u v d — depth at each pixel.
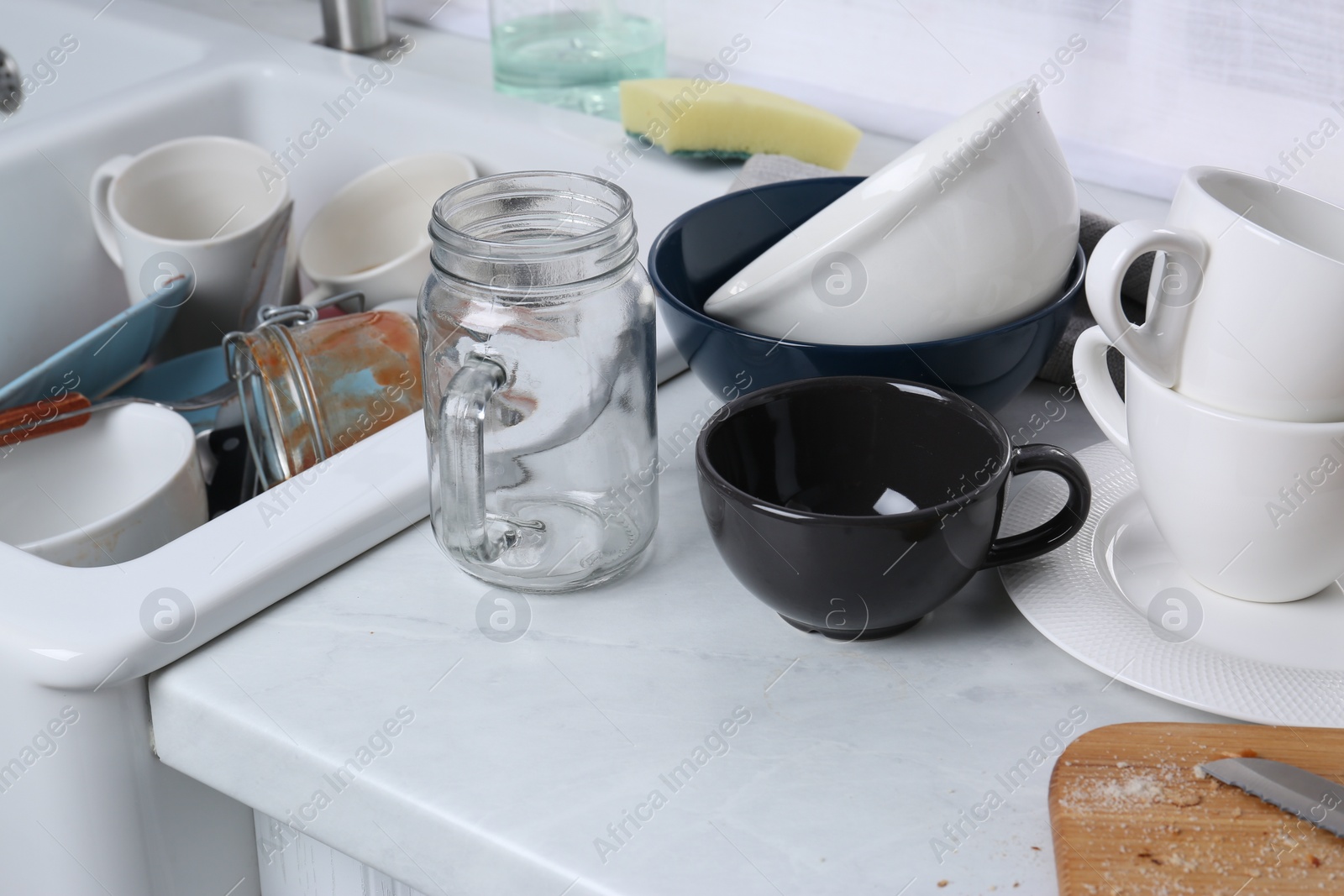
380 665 0.47
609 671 0.47
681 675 0.47
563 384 0.51
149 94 0.93
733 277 0.63
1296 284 0.40
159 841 0.49
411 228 0.93
